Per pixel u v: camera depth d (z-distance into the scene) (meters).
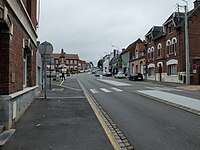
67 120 8.47
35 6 14.59
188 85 27.39
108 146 5.70
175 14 33.94
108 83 33.38
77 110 10.55
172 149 5.60
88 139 6.24
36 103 12.48
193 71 29.52
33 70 13.62
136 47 56.22
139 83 33.34
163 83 31.98
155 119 9.02
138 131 7.32
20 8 9.06
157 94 18.06
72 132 6.90
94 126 7.64
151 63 42.69
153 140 6.36
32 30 12.79
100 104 13.16
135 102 13.80
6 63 7.27
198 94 18.09
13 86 7.93
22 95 9.42
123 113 10.36
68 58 117.50
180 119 8.96
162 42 38.03
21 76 9.52
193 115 9.73
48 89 21.69
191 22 31.28
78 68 119.62
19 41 9.01
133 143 6.11
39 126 7.54
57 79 36.94
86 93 18.80
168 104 12.84
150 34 43.16
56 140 6.11
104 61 114.94
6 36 7.31
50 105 11.88
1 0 6.46
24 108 9.96
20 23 8.98
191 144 5.98
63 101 13.45
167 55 35.81
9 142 5.89
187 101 13.98
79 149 5.45
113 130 7.45
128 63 63.34
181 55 31.30
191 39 31.19
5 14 6.73
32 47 12.88
